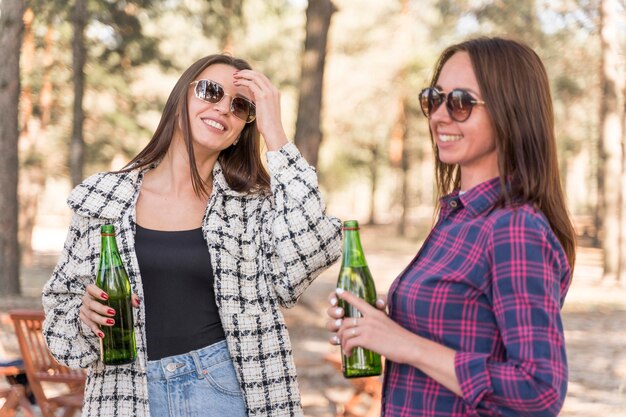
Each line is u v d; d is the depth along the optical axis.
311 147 10.12
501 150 1.82
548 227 1.73
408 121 27.62
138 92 20.73
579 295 13.77
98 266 2.45
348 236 2.10
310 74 10.12
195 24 15.58
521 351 1.63
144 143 21.52
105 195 2.58
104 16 14.98
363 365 2.06
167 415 2.48
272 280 2.58
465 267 1.77
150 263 2.51
